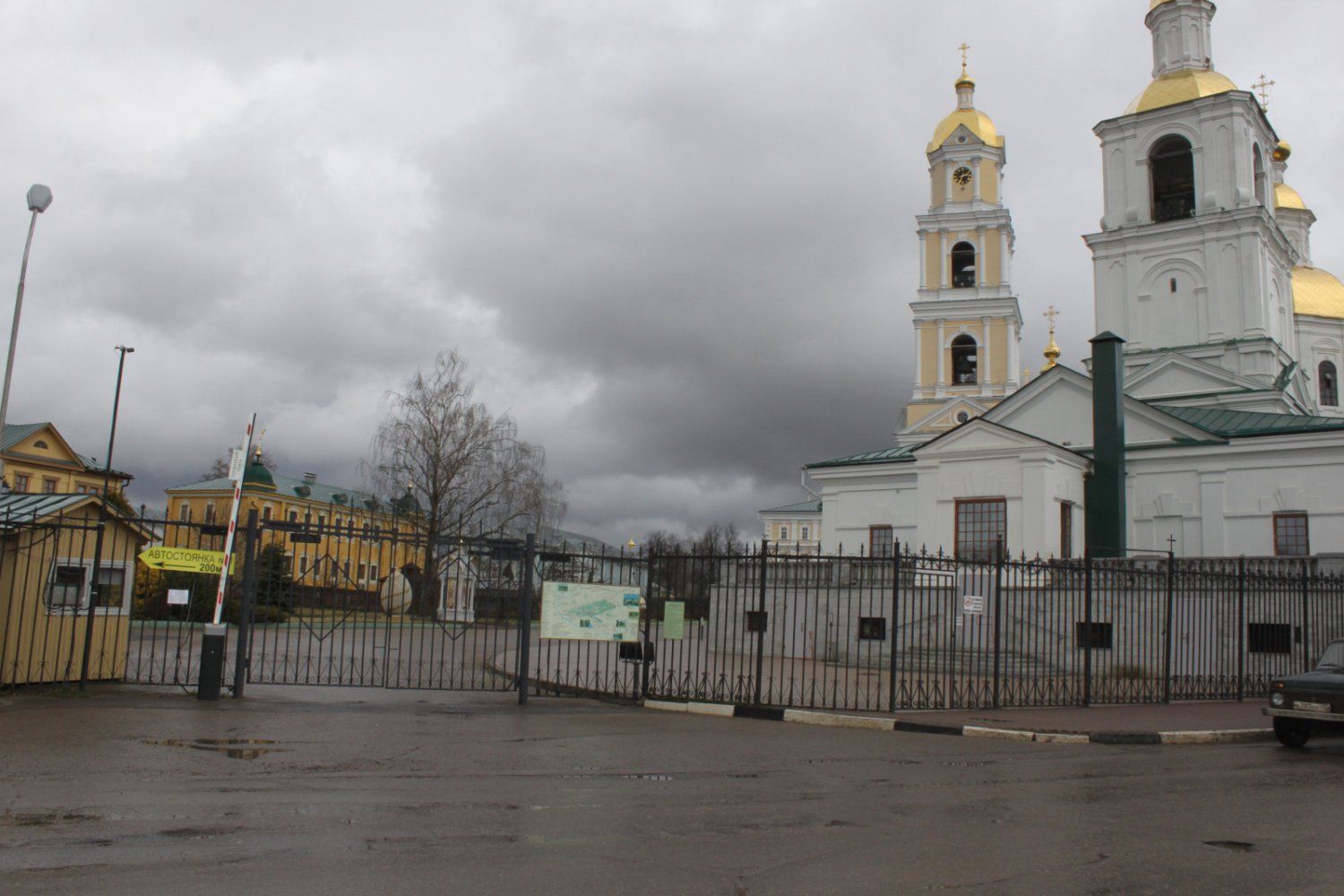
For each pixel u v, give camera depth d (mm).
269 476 62719
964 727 14547
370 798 8164
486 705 15203
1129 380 40438
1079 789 10031
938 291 62094
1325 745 14984
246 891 5613
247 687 15703
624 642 17484
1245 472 31797
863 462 39688
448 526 47031
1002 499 31031
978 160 62594
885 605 28391
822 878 6301
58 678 14906
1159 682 21281
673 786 9328
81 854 6227
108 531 15680
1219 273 40094
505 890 5828
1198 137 41281
